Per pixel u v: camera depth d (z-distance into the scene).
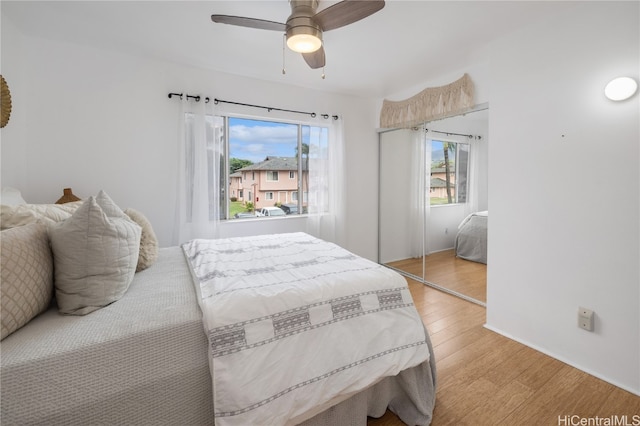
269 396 1.06
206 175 2.89
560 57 1.92
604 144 1.74
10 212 1.25
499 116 2.28
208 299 1.21
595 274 1.80
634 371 1.66
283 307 1.23
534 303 2.12
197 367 1.10
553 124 1.96
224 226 3.18
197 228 2.86
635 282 1.65
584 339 1.86
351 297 1.40
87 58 2.49
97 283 1.18
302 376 1.14
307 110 3.55
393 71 2.97
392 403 1.54
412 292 3.25
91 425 0.92
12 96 2.14
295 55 2.64
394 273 1.62
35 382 0.86
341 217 3.76
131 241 1.38
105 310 1.17
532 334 2.13
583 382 1.75
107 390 0.95
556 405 1.57
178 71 2.85
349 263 1.77
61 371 0.90
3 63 2.04
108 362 0.97
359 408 1.34
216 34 2.27
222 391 1.01
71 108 2.46
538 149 2.05
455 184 3.11
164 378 1.04
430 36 2.25
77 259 1.15
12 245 0.99
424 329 1.52
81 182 2.53
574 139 1.87
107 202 1.46
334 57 2.64
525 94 2.12
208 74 2.97
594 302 1.81
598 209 1.77
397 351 1.37
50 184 2.43
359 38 2.29
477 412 1.52
